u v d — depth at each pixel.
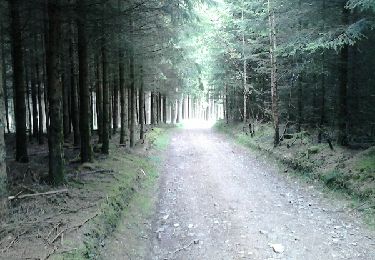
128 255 7.54
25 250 5.93
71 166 13.29
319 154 15.45
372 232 8.61
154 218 10.36
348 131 15.81
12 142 21.28
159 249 8.22
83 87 13.72
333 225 9.29
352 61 17.88
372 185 10.73
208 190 13.56
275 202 11.69
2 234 6.52
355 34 12.31
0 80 7.10
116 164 14.42
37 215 7.58
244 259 7.53
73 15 10.91
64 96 23.72
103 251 7.10
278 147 20.25
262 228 9.30
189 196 12.74
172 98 52.56
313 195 12.25
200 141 31.27
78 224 7.19
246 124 33.38
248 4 23.16
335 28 14.00
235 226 9.51
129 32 14.67
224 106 48.50
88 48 16.38
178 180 15.52
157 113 49.41
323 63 17.66
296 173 15.38
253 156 21.52
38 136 24.05
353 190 11.16
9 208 7.34
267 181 14.86
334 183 12.33
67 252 6.00
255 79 33.56
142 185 13.41
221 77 34.78
